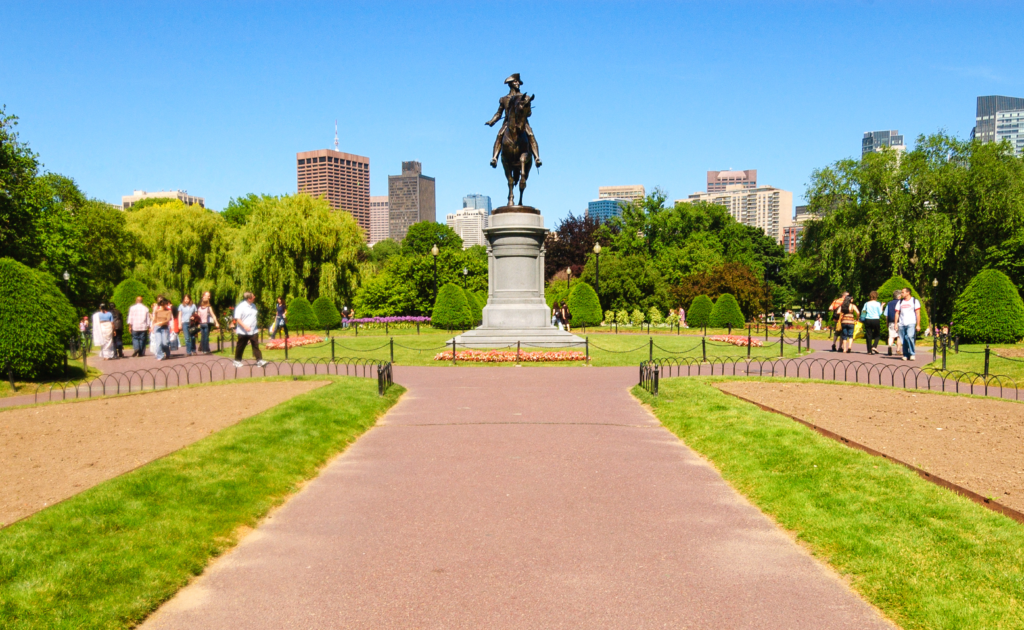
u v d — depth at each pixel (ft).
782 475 23.06
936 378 50.03
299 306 122.21
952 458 24.98
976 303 73.51
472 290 173.47
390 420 34.88
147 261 163.02
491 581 15.81
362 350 76.13
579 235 225.35
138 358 69.05
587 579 15.88
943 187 128.98
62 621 13.20
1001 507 18.90
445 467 25.81
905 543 16.74
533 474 24.76
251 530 19.33
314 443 28.12
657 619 13.89
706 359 61.31
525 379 50.37
